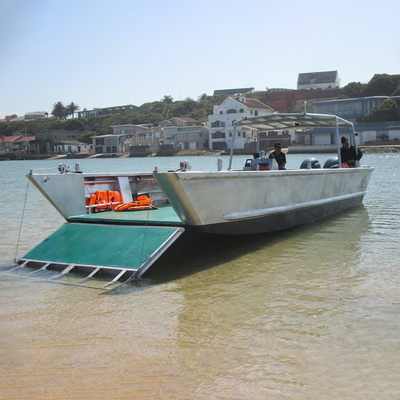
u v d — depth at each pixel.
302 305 4.50
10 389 3.10
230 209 6.52
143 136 85.62
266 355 3.49
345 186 10.27
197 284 5.29
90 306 4.63
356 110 62.22
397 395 2.95
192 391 3.04
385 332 3.84
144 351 3.61
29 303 4.75
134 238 6.08
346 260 6.16
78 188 7.28
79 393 3.04
